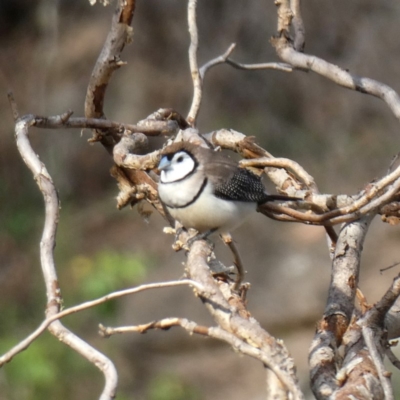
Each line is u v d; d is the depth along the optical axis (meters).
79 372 12.39
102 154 19.12
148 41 20.19
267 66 7.41
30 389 11.96
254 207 6.53
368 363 4.56
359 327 4.87
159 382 13.52
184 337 14.16
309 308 13.97
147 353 14.10
